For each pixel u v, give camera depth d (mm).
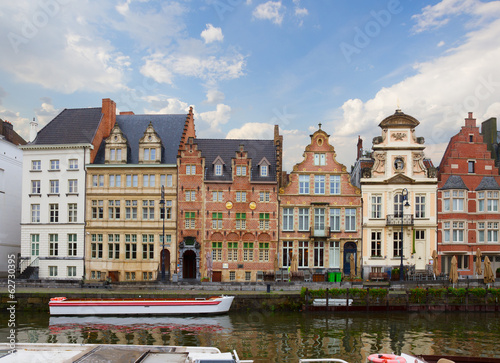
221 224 41000
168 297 30859
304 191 41500
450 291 31859
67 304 29469
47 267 41750
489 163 42281
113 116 46000
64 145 42281
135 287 34219
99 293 30844
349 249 41375
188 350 13852
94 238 41781
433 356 15578
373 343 22672
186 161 41312
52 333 24656
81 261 41469
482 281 35156
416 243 41188
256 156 43219
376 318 29125
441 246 41062
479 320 28859
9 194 47188
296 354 20641
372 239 41250
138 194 41500
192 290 33469
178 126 45062
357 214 41219
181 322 27531
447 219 41219
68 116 45375
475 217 41625
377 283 34500
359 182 43469
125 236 41469
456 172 41906
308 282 34094
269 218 41062
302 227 41312
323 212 41344
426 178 41281
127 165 41500
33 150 43000
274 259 40781
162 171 41500
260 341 22875
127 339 23219
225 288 33750
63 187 42312
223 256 40781
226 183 41188
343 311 31078
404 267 39406
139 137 44312
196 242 40469
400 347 21953
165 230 40969
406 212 41125
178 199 41031
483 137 46812
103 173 41969
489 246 41188
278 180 41812
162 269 37281
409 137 41562
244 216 41094
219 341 22812
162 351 12844
